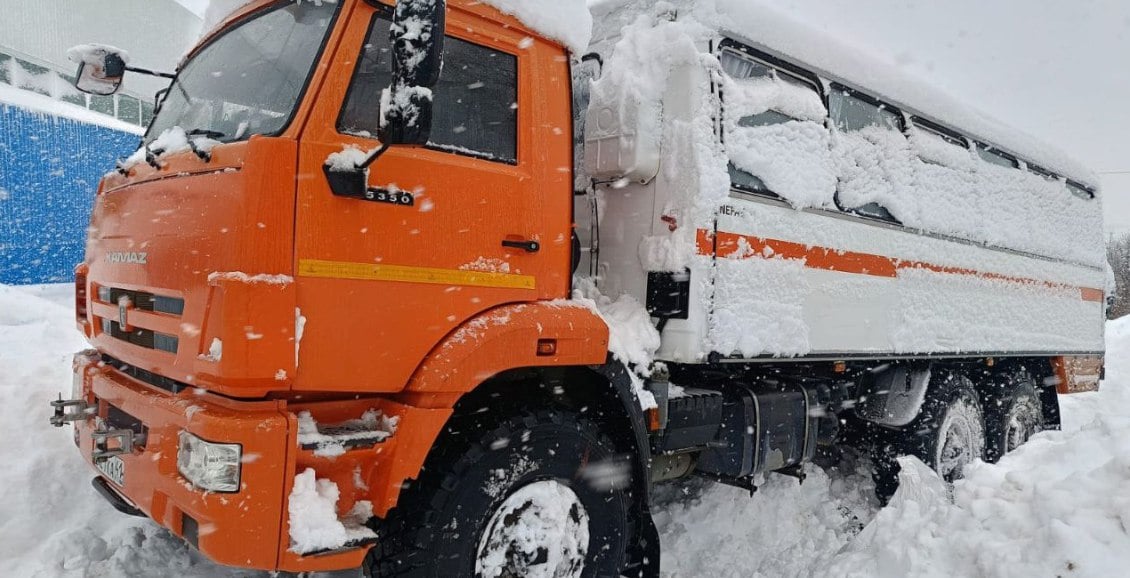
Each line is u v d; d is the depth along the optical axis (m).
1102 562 2.79
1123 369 12.27
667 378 3.74
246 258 2.48
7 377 5.51
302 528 2.52
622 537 3.49
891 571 3.46
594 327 3.30
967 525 3.38
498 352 2.98
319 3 2.96
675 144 3.74
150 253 2.95
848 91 4.83
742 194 3.94
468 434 3.04
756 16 4.13
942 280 5.56
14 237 11.99
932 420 5.67
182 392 2.80
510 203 3.16
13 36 12.30
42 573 3.52
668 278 3.71
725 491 5.09
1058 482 3.24
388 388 2.79
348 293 2.68
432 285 2.89
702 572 4.33
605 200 4.01
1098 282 7.85
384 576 2.95
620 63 3.93
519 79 3.29
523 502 3.14
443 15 2.53
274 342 2.49
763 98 4.10
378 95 2.85
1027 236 6.61
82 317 4.00
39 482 4.34
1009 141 6.55
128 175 3.38
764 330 4.05
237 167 2.54
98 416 3.46
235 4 3.54
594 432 3.38
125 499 3.38
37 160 12.29
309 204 2.60
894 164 5.13
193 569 3.67
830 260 4.55
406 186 2.84
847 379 5.41
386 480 2.77
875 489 5.73
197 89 3.51
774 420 4.43
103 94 4.11
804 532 4.96
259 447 2.46
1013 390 6.80
